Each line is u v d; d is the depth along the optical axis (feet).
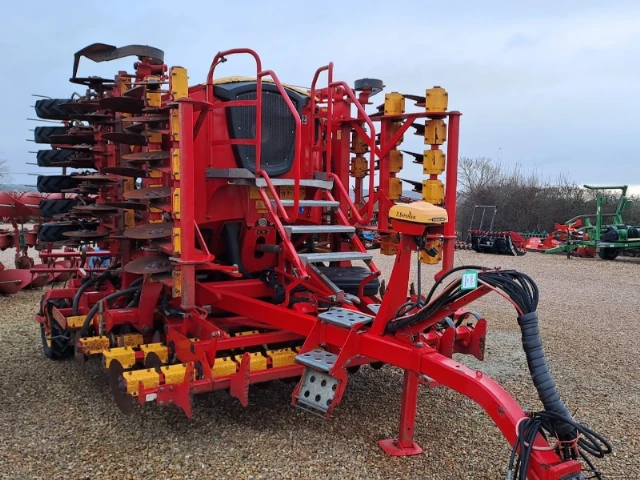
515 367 19.15
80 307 18.43
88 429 13.35
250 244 16.93
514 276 9.82
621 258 57.98
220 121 16.40
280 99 17.24
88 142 20.36
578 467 8.80
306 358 12.44
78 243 20.92
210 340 13.10
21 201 27.63
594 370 19.03
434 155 16.15
